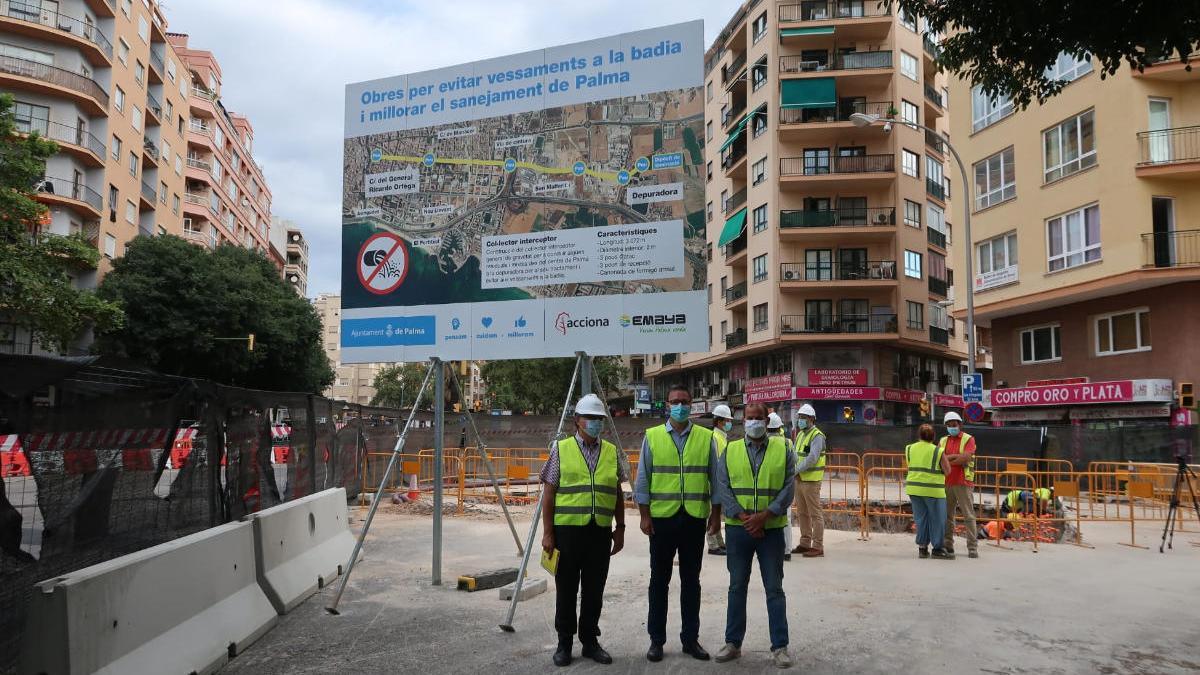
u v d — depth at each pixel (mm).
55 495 4582
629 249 7992
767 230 39906
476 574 7969
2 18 34250
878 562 9391
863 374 37469
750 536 5520
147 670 4414
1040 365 25344
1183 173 21141
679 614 6836
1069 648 5691
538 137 8445
